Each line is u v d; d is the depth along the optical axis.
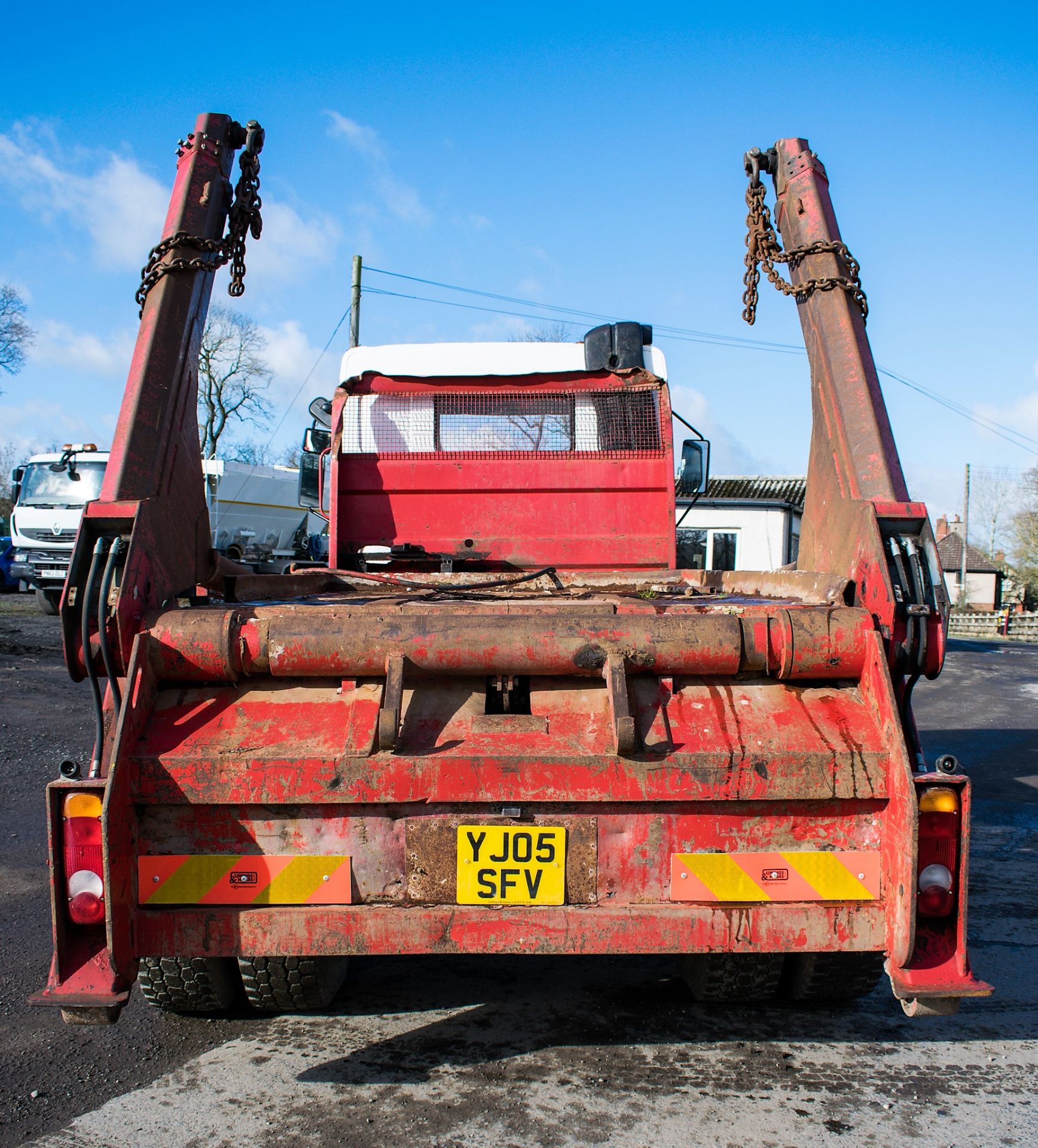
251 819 2.70
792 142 4.29
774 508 21.39
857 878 2.74
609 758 2.68
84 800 2.59
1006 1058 3.18
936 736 10.01
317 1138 2.65
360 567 5.36
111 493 3.09
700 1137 2.67
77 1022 2.55
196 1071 3.04
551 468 5.41
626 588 4.87
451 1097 2.88
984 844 6.03
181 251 3.72
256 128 4.27
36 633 15.55
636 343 6.17
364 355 6.43
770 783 2.68
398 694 2.76
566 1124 2.73
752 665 2.90
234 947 2.65
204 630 2.85
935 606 2.94
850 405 3.57
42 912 4.48
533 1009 3.52
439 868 2.70
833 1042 3.28
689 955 3.58
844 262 3.96
